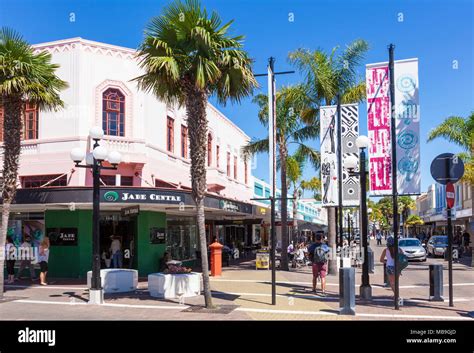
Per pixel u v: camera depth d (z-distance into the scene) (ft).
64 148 60.34
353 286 34.81
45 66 44.78
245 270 73.77
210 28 36.83
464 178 80.69
